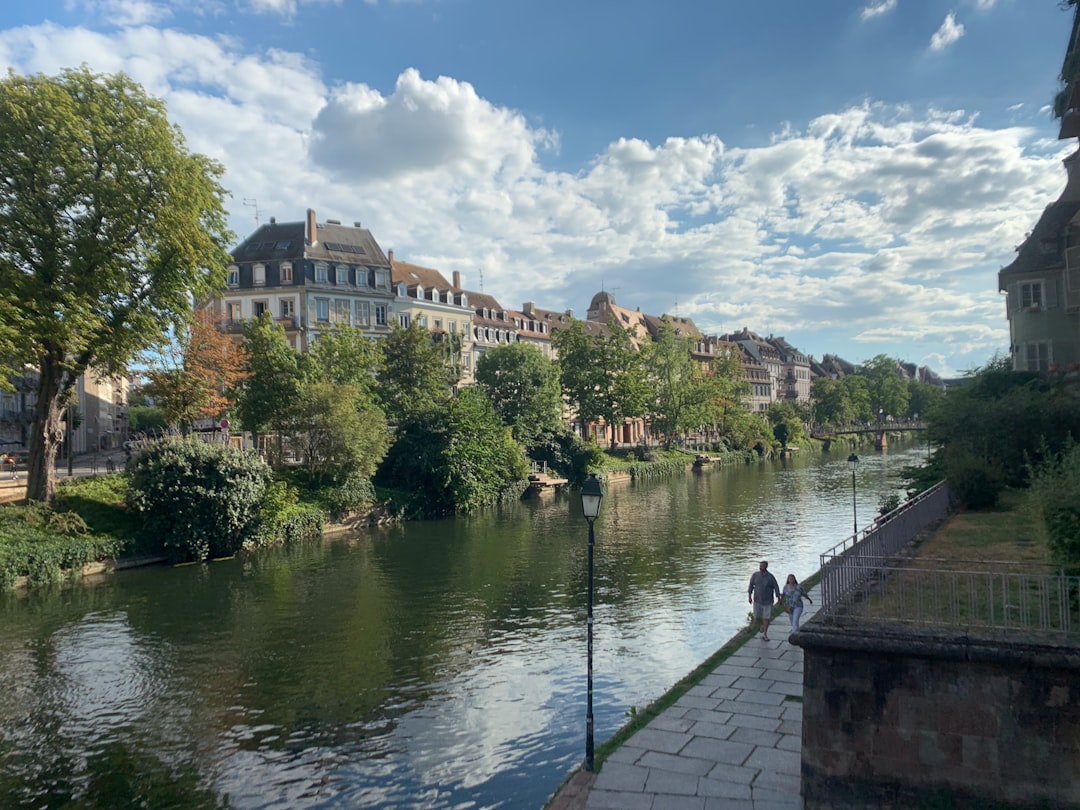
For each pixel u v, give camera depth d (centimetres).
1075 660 750
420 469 4391
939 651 802
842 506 4388
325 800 1120
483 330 8262
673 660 1689
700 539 3325
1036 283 3130
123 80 2800
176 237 2805
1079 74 1994
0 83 2533
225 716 1437
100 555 2728
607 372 7612
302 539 3488
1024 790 777
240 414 4034
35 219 2614
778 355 15962
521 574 2678
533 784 1155
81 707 1489
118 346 2869
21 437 4872
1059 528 1017
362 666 1717
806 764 866
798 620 1606
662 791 934
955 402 2727
